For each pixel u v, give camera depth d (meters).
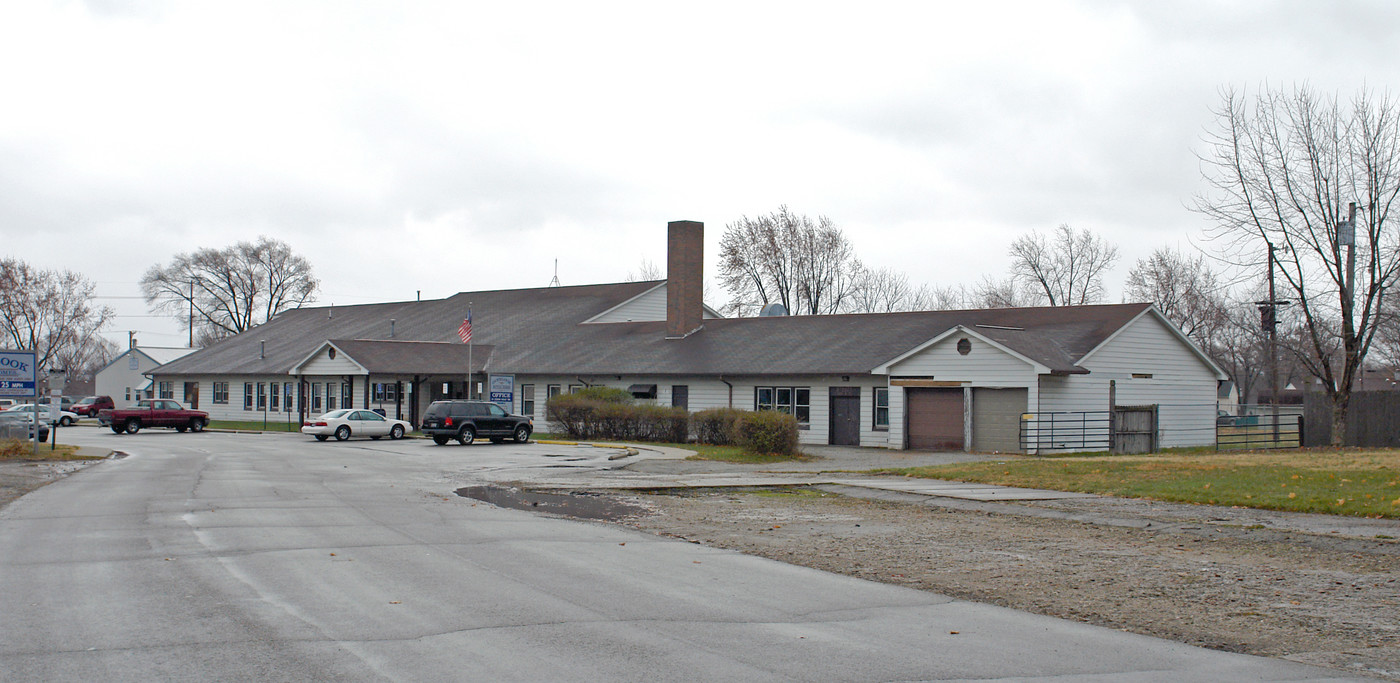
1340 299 35.62
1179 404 38.19
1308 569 11.95
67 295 86.50
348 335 61.91
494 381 39.88
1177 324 69.31
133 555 12.15
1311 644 8.52
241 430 52.19
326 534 14.20
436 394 52.81
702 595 10.27
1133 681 7.30
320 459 30.34
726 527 15.80
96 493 19.69
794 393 40.19
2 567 11.27
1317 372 36.97
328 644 7.92
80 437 45.12
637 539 14.34
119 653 7.58
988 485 21.73
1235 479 20.22
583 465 28.03
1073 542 14.16
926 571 11.95
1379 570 11.86
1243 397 79.56
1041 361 32.66
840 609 9.72
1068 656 8.01
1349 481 19.12
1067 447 33.72
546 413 42.78
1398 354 58.59
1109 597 10.46
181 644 7.87
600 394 42.06
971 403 34.44
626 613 9.29
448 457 31.25
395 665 7.33
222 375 61.00
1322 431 39.97
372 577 10.88
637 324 51.88
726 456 30.86
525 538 14.15
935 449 35.38
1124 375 36.00
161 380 66.56
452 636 8.26
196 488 20.83
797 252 76.38
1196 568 12.10
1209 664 7.83
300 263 101.69
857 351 40.00
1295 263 35.41
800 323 46.12
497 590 10.27
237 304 99.31
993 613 9.64
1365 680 7.44
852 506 18.64
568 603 9.70
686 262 48.19
